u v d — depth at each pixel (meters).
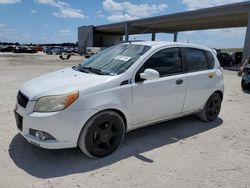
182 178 3.31
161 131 4.99
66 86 3.52
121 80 3.82
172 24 38.00
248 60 11.50
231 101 8.15
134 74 3.99
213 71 5.46
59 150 3.93
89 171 3.39
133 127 4.17
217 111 5.80
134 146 4.24
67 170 3.39
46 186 3.02
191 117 5.97
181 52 4.82
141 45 4.54
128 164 3.62
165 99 4.45
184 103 4.86
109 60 4.42
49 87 3.55
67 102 3.34
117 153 3.95
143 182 3.19
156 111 4.38
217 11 27.33
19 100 3.71
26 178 3.17
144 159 3.79
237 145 4.46
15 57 34.69
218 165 3.70
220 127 5.40
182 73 4.76
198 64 5.18
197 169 3.56
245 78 10.12
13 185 3.01
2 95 7.67
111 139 3.87
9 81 10.73
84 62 4.87
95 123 3.56
